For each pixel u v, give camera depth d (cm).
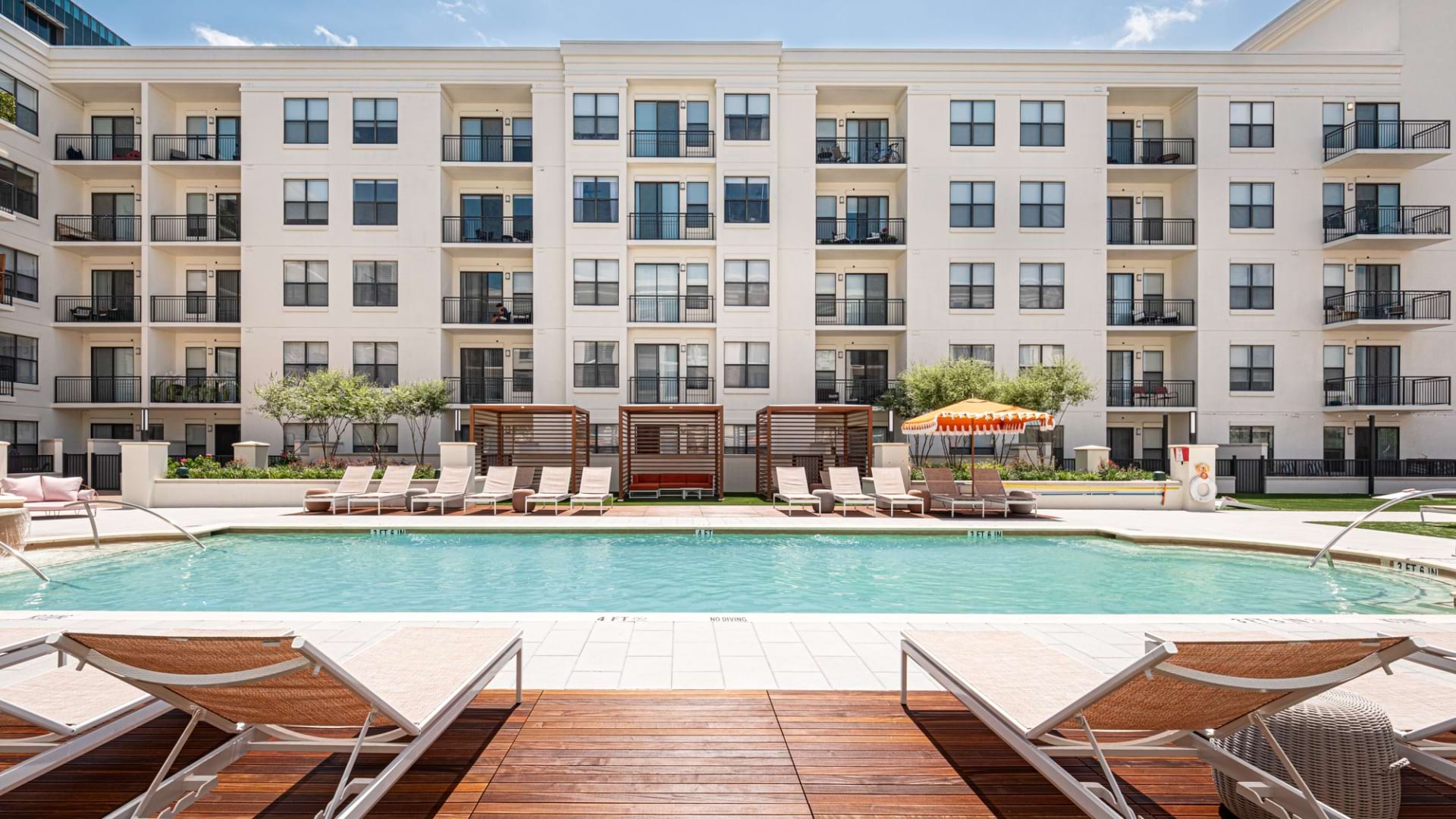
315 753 305
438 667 316
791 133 2225
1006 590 784
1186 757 261
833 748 321
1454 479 2150
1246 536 1091
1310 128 2255
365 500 1423
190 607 696
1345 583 817
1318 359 2247
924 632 377
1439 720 295
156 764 296
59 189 2191
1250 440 2248
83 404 2144
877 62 2233
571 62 2188
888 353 2378
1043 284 2247
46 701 284
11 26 2036
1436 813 270
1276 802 238
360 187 2209
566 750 316
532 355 2345
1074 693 292
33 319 2097
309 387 1956
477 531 1182
